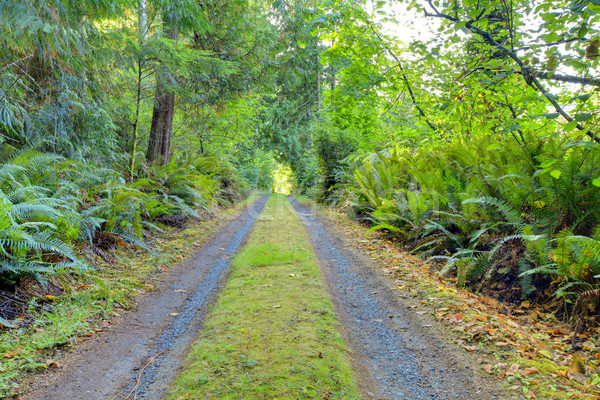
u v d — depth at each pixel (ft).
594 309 12.32
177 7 23.77
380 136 39.40
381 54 23.73
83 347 10.91
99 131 23.65
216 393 8.29
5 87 17.03
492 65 16.20
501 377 9.18
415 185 28.17
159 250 21.98
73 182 18.66
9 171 14.10
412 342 11.39
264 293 14.65
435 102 21.93
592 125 13.03
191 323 12.89
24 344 10.39
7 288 12.80
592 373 9.43
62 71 19.45
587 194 14.80
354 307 14.28
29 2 13.34
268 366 9.32
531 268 15.43
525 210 18.03
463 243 20.36
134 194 22.07
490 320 12.23
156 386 9.08
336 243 25.02
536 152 17.29
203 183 34.14
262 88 38.91
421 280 16.66
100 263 17.79
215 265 20.26
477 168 19.39
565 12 11.06
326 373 9.03
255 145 79.92
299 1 33.60
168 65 24.79
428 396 8.75
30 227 14.06
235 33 34.27
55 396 8.57
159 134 32.81
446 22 15.98
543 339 11.62
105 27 24.48
